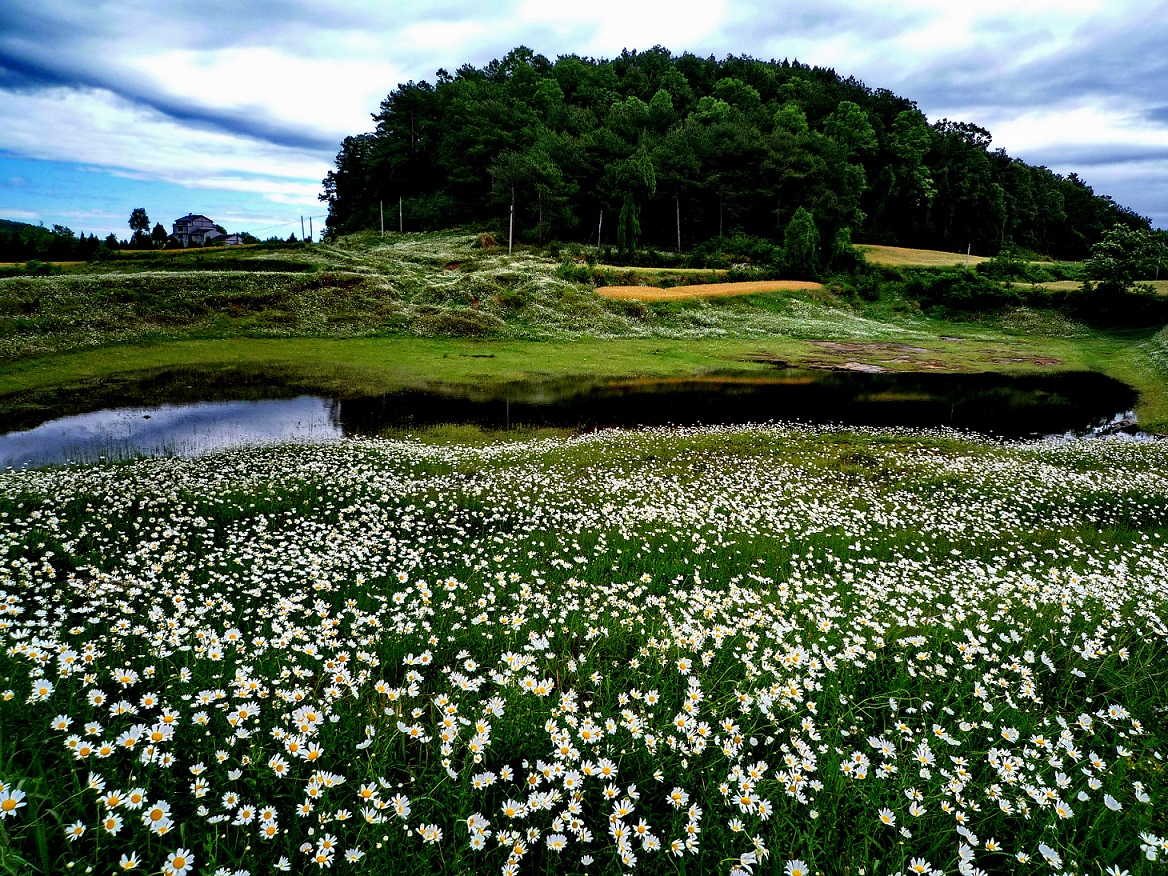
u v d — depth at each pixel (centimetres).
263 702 484
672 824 381
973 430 2298
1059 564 1015
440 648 613
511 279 5378
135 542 915
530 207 8831
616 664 594
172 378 2714
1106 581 861
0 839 291
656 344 4338
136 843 338
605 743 460
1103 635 700
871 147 11675
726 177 9575
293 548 882
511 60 14738
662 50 16375
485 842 367
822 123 12688
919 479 1575
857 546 1025
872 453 1862
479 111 10700
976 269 7412
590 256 7381
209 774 398
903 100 15125
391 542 955
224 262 5956
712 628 663
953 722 523
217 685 497
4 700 422
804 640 662
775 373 3534
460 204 10244
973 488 1493
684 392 2919
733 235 9000
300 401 2427
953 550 1059
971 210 11525
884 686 575
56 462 1526
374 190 11931
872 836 390
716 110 11194
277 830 350
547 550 970
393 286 4900
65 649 473
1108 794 404
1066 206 14138
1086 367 3888
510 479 1427
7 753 373
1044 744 459
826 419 2441
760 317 5488
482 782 385
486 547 975
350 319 4169
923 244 11575
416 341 3953
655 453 1797
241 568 817
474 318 4425
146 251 7050
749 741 466
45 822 331
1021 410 2678
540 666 583
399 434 1959
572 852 378
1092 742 510
